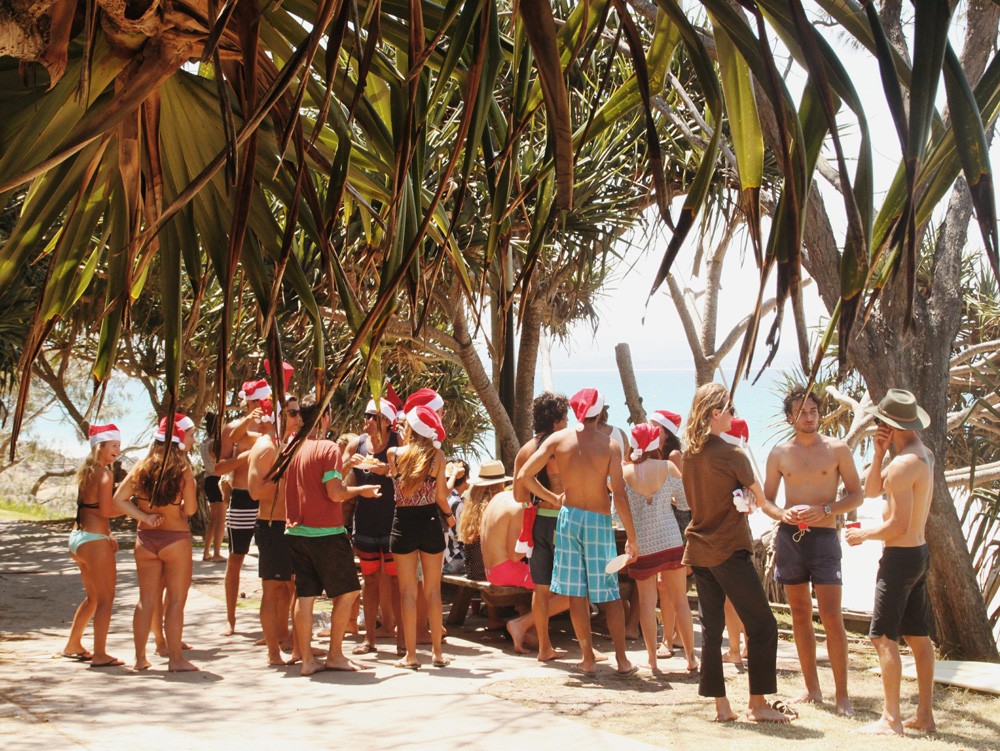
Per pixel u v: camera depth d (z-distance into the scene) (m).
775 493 5.10
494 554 6.48
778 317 1.46
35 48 1.78
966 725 4.66
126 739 4.04
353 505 6.81
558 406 6.10
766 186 8.12
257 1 1.64
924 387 6.98
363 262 2.57
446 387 16.05
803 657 5.06
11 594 8.32
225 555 11.11
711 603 4.68
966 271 10.80
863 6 1.39
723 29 1.61
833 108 1.44
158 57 1.81
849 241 1.34
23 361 2.21
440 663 5.79
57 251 2.29
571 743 4.10
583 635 5.66
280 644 6.30
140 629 5.54
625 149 8.92
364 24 1.57
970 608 6.75
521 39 1.71
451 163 1.55
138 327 11.70
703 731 4.41
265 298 2.08
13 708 4.55
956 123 1.31
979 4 6.19
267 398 5.88
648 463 5.82
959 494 7.88
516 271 8.55
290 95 2.00
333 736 4.18
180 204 1.52
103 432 5.58
